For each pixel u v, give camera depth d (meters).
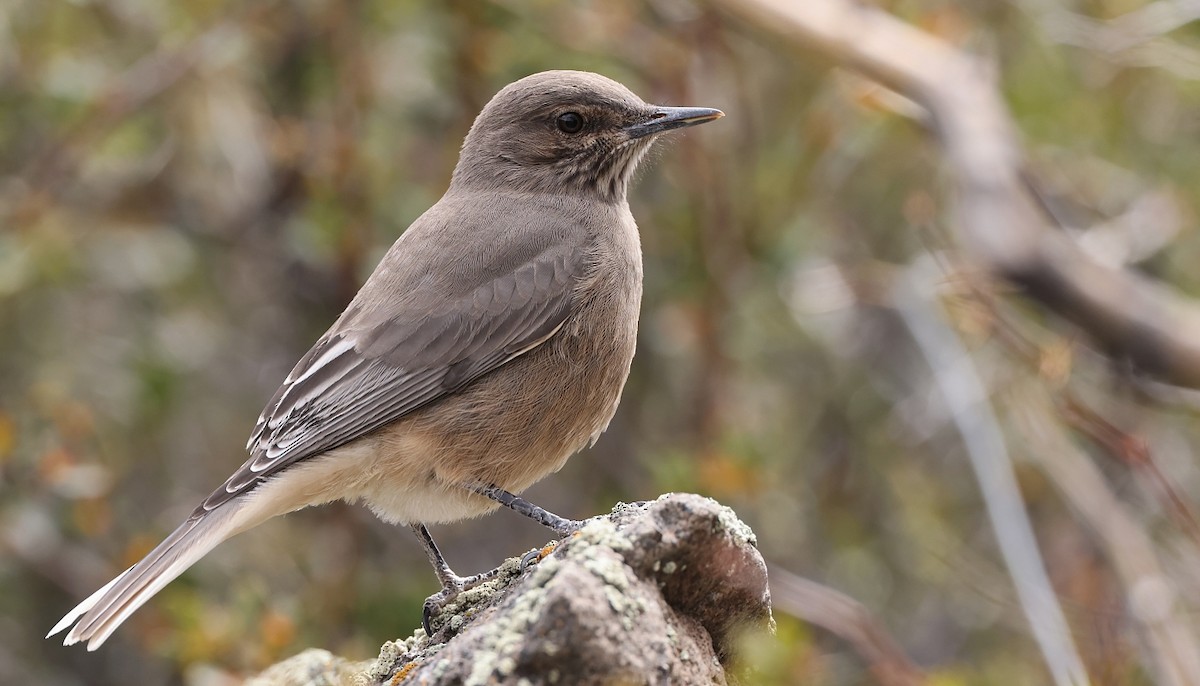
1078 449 12.94
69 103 13.67
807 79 14.02
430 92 14.28
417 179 14.48
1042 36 13.77
